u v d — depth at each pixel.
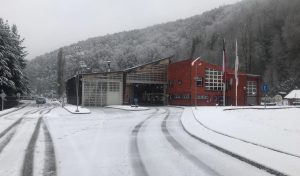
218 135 18.03
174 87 69.44
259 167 10.63
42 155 13.12
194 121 27.03
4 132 21.20
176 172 10.20
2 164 11.50
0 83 58.53
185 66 66.19
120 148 14.68
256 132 18.64
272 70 109.38
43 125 26.06
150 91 75.31
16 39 79.50
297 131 21.31
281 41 112.31
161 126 24.69
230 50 119.69
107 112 43.59
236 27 137.75
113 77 66.44
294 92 83.69
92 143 16.23
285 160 11.23
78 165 11.28
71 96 78.75
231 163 11.34
